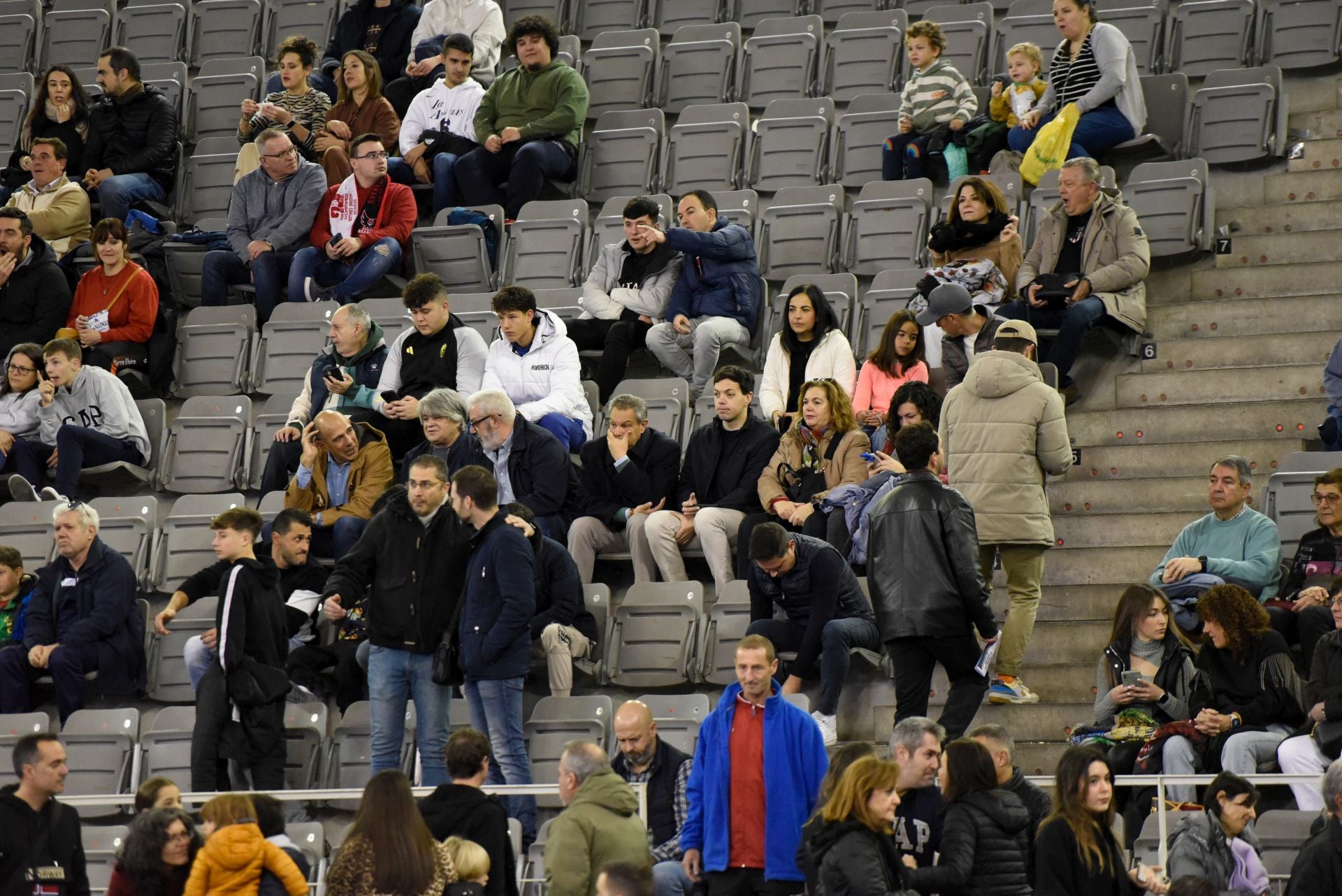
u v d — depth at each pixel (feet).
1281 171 139.33
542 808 100.94
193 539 124.06
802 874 80.23
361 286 142.00
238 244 147.23
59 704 112.78
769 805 81.00
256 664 102.27
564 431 120.26
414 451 118.42
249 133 157.28
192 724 110.32
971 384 106.11
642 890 62.95
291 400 134.00
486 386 124.16
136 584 116.47
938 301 116.37
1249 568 101.55
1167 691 94.38
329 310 140.46
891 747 78.48
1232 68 148.05
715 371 128.67
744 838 81.51
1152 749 92.07
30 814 82.89
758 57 162.71
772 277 139.95
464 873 75.05
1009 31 156.35
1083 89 140.97
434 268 145.18
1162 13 152.66
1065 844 73.61
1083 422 122.72
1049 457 104.01
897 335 118.21
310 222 145.89
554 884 76.43
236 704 102.42
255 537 105.40
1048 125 137.49
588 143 155.74
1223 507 104.99
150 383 142.82
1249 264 131.64
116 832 102.12
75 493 132.77
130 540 124.98
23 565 122.21
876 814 71.46
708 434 115.55
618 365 130.41
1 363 141.79
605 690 110.42
